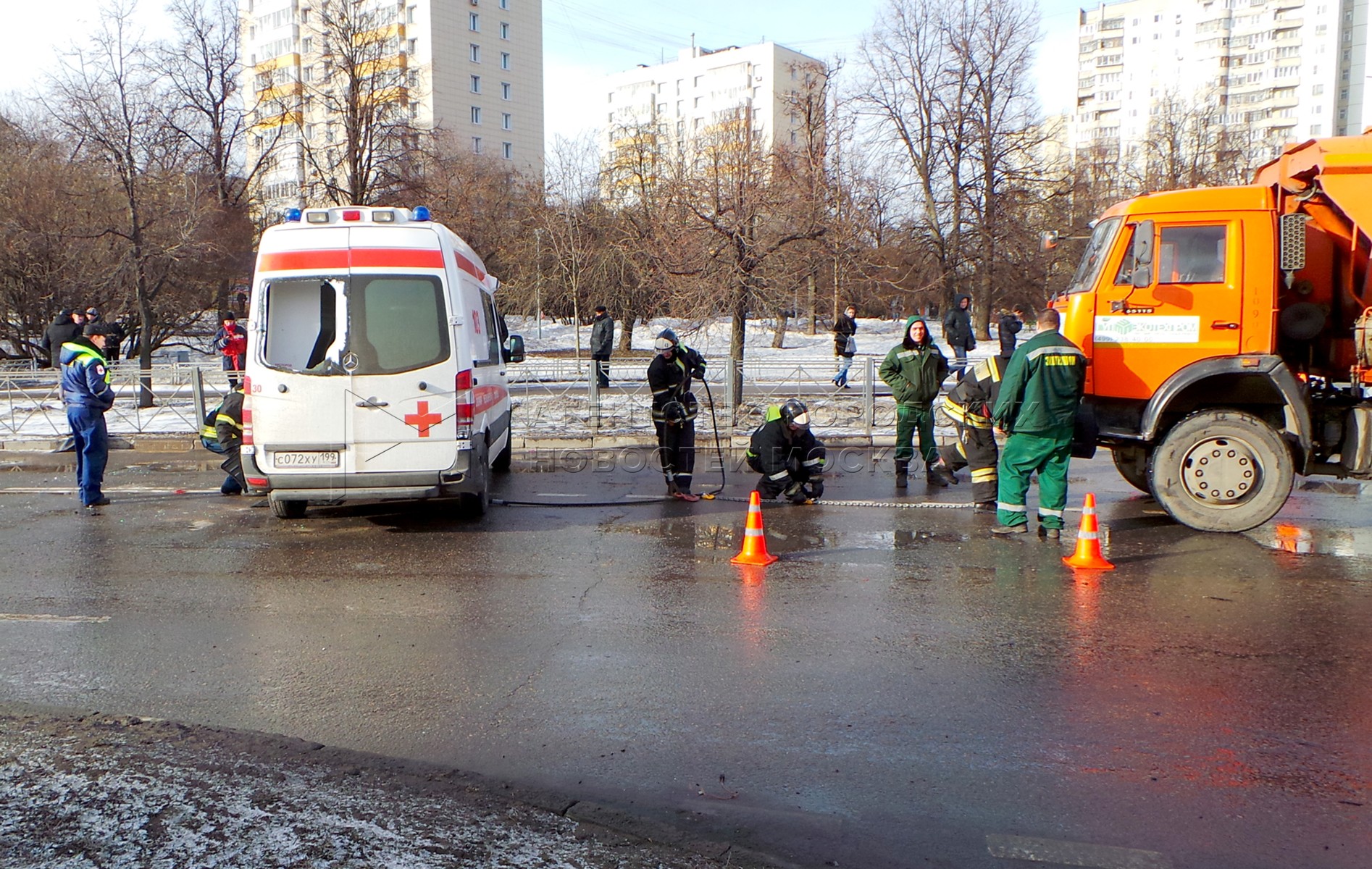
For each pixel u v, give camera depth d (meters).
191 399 15.30
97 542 7.77
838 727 4.13
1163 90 100.00
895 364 10.07
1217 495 7.77
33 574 6.76
